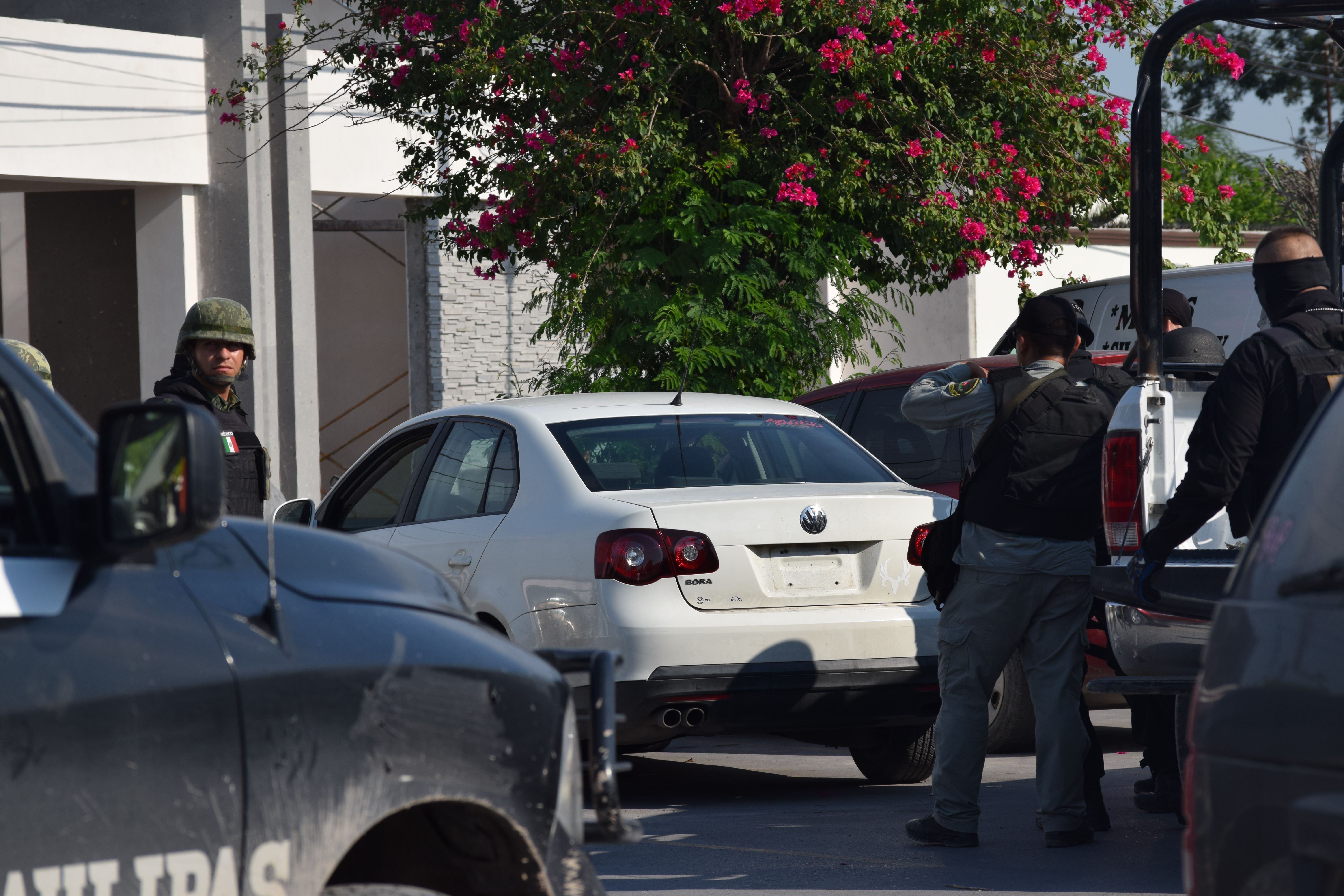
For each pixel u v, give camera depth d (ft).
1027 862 50.93
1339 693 19.74
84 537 22.09
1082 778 52.95
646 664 57.16
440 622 26.16
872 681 59.67
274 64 116.47
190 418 20.97
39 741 20.61
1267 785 20.61
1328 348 44.32
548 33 96.12
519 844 26.12
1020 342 54.24
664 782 71.15
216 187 140.56
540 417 65.57
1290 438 44.16
